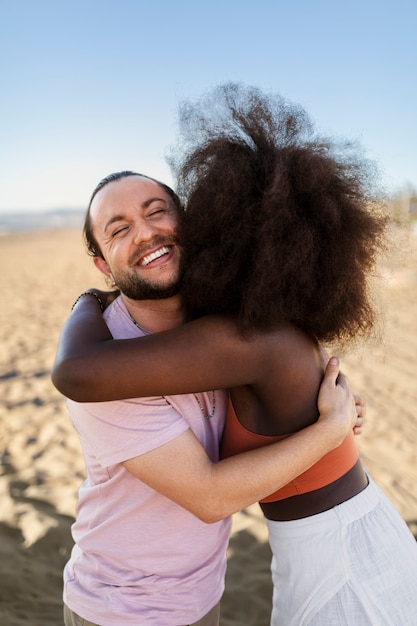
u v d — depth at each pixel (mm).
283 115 1664
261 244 1470
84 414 1536
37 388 6535
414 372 7004
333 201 1553
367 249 1684
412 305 10586
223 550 1739
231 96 1689
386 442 4941
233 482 1463
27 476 4223
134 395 1440
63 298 14578
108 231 1654
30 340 9367
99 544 1612
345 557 1520
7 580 3096
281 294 1492
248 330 1482
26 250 36156
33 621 2885
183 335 1476
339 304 1627
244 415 1624
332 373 1627
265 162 1542
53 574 3178
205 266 1528
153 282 1619
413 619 1492
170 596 1583
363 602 1479
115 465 1577
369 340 2025
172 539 1593
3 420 5488
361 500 1616
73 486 4078
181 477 1480
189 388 1463
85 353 1463
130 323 1699
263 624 2932
